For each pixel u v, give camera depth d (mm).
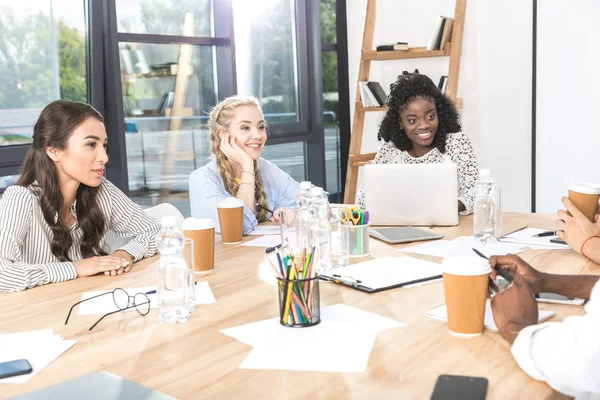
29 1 3443
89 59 3740
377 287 1635
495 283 1480
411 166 2410
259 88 4844
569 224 1929
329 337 1313
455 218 2426
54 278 1847
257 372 1156
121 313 1527
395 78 5098
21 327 1455
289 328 1374
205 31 4434
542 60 4535
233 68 4473
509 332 1229
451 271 1282
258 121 2846
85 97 3791
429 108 3197
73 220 2227
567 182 4535
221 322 1434
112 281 1845
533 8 4520
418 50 4703
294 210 2188
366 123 5285
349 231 1985
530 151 4695
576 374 1022
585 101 4395
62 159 2078
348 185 4996
